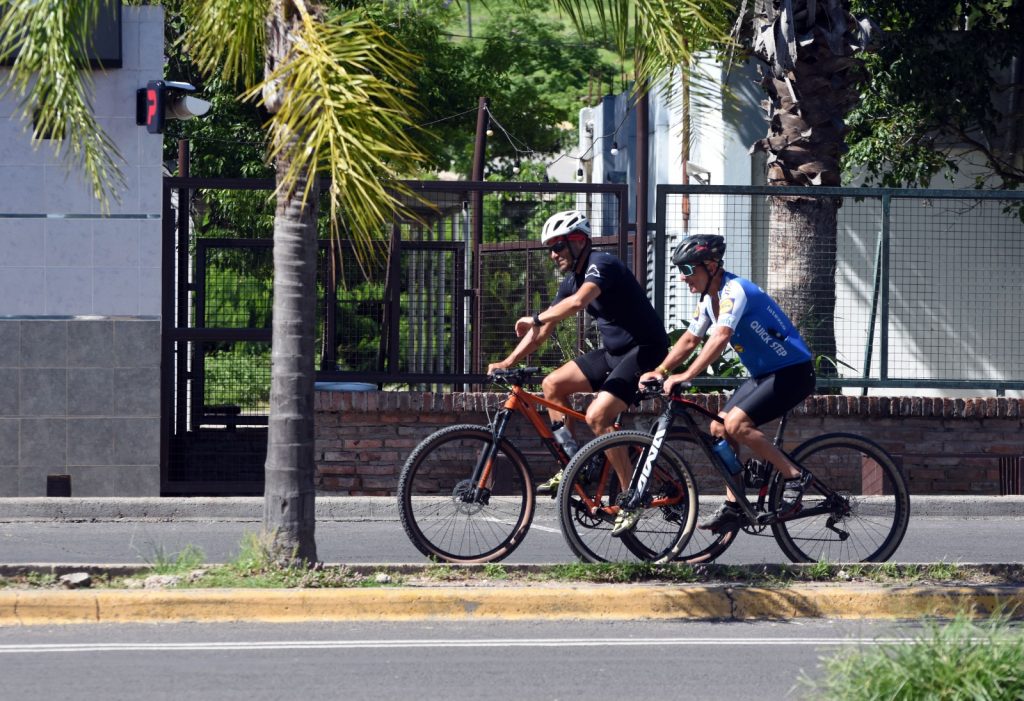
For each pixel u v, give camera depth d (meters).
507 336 49.84
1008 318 63.41
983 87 63.44
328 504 44.28
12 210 45.34
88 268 45.75
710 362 28.80
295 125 26.23
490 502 31.19
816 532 31.30
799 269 52.62
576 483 30.36
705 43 33.00
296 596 27.06
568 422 31.78
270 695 21.45
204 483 46.56
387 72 27.25
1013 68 68.44
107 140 34.72
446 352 50.75
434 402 47.22
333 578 28.30
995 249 63.94
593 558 30.02
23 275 45.56
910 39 62.56
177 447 47.53
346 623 26.84
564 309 30.83
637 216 49.69
